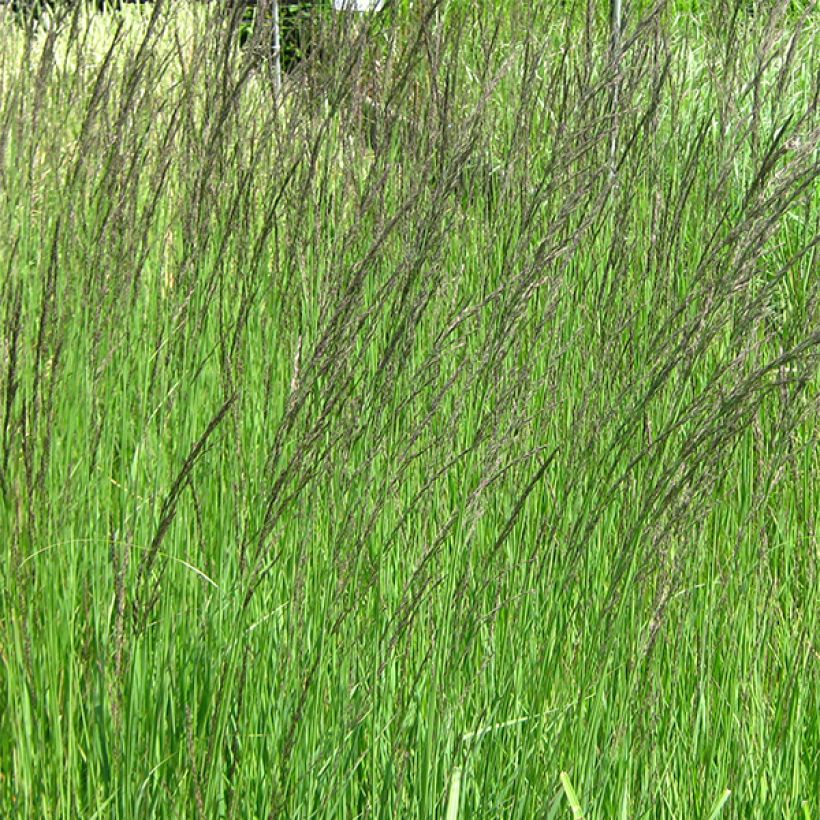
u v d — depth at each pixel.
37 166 3.05
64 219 2.83
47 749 1.91
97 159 2.95
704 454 1.97
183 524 2.31
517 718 2.05
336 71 3.10
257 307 2.92
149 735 1.92
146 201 2.84
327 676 2.01
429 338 2.78
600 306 2.79
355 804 1.96
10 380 1.99
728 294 2.24
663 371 2.09
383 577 2.21
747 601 2.34
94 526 2.24
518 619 2.12
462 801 1.96
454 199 2.68
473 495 2.01
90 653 1.98
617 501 2.39
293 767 1.90
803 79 4.91
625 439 2.20
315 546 2.16
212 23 3.14
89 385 2.43
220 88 3.06
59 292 2.63
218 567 2.21
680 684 2.25
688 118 4.27
